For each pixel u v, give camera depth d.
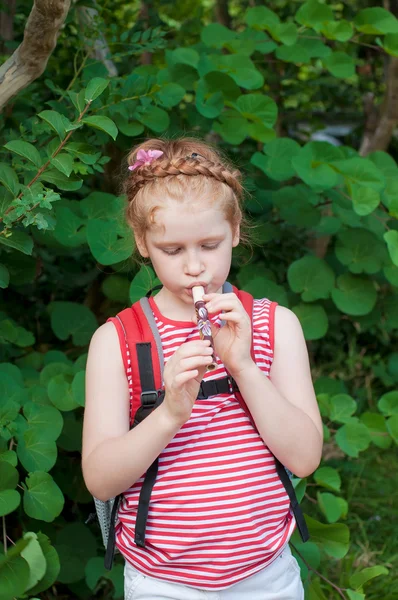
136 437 1.64
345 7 4.57
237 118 3.05
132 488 1.75
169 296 1.81
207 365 1.59
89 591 2.68
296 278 2.95
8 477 2.18
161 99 2.78
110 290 2.93
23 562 2.03
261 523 1.72
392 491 3.57
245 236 2.88
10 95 2.20
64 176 2.16
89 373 1.80
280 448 1.70
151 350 1.75
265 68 4.47
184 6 5.13
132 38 2.99
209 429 1.71
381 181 2.81
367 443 2.73
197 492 1.68
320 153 2.91
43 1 1.99
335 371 4.48
